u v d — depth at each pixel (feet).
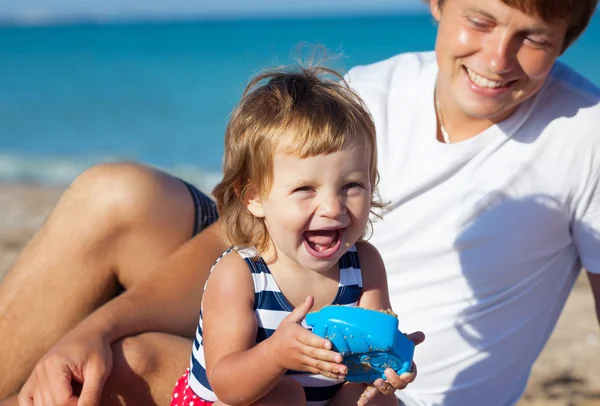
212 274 10.27
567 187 12.38
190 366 10.84
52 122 95.04
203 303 10.28
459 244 12.63
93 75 138.00
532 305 13.03
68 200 12.98
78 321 12.89
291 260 10.20
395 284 13.12
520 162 12.48
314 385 10.33
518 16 11.32
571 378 20.40
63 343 11.49
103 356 11.40
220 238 13.03
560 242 12.87
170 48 177.88
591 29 135.85
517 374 13.41
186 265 12.86
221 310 9.96
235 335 9.78
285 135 9.50
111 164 13.35
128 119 95.86
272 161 9.65
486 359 12.96
